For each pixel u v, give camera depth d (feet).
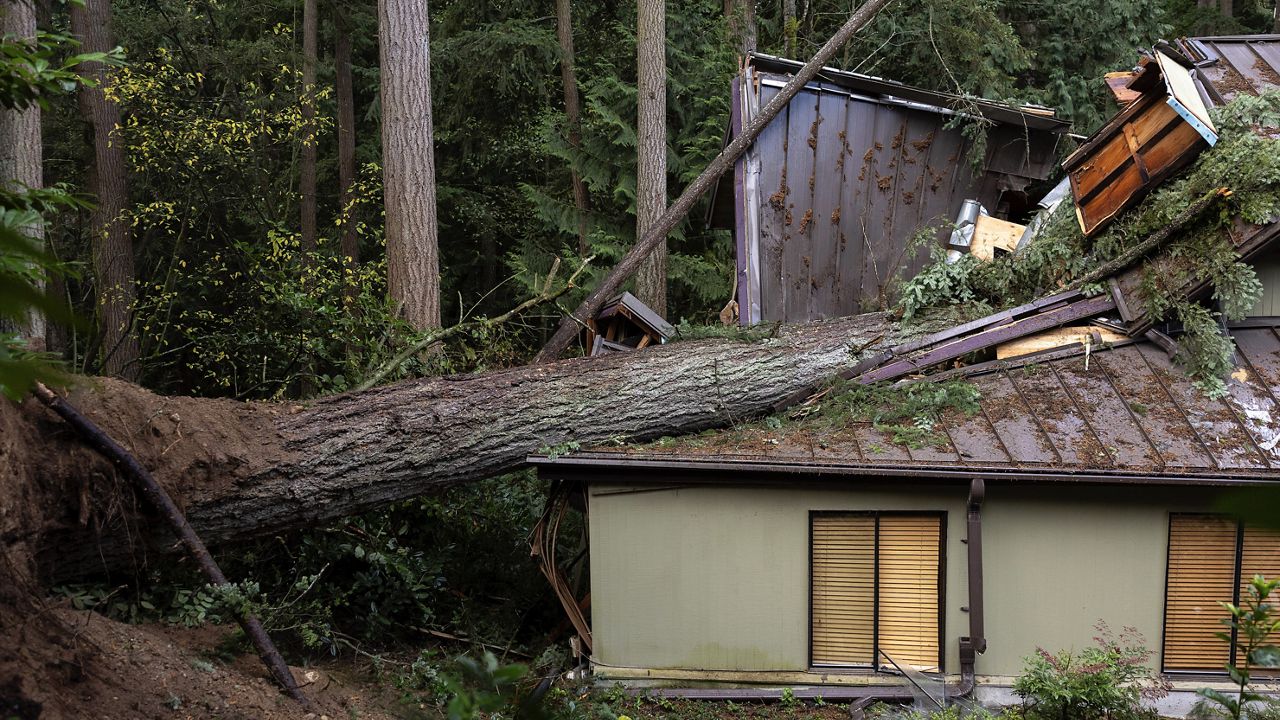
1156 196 29.50
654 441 28.02
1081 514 25.08
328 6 55.47
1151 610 24.97
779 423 27.81
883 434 26.32
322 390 30.37
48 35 10.48
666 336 33.37
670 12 54.03
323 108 64.03
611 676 25.85
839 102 37.11
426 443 24.45
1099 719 22.53
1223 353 26.61
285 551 26.50
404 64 35.63
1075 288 29.91
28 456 18.03
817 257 37.42
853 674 25.59
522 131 62.34
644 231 45.70
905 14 51.44
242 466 21.77
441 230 68.74
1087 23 52.39
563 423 26.35
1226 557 24.82
